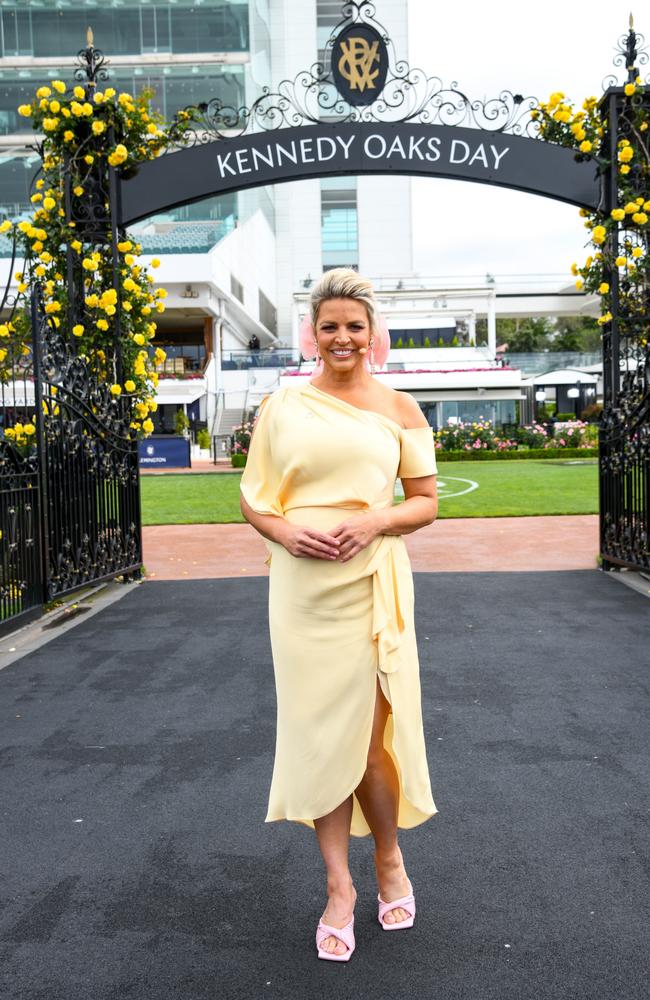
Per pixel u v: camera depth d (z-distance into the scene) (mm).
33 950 2305
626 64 8094
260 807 3207
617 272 8219
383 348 2398
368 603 2264
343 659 2248
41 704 4516
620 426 7938
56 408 7246
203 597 7402
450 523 12625
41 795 3340
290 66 53094
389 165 8242
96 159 8312
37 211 8195
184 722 4180
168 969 2211
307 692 2268
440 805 3174
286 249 59000
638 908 2455
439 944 2305
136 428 8531
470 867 2721
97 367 8312
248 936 2363
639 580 7719
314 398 2305
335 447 2230
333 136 8234
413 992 2094
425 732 3939
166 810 3189
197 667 5176
